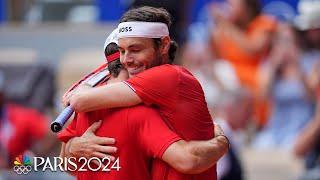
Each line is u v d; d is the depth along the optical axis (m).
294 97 21.69
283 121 21.81
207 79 22.19
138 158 8.73
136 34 8.66
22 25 25.67
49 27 25.52
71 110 8.75
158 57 8.86
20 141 17.66
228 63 22.55
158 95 8.67
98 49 25.05
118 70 8.99
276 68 22.11
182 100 8.75
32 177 15.45
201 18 22.86
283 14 22.62
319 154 16.61
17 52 25.05
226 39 22.70
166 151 8.52
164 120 8.71
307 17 20.98
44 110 20.86
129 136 8.70
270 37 22.39
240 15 22.77
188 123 8.77
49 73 22.36
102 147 8.74
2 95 18.33
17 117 18.03
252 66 22.38
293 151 18.80
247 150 21.31
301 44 21.58
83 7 25.39
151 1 19.17
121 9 25.05
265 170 20.61
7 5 25.64
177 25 21.08
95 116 8.96
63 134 9.20
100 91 8.68
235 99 19.58
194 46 22.31
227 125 15.40
